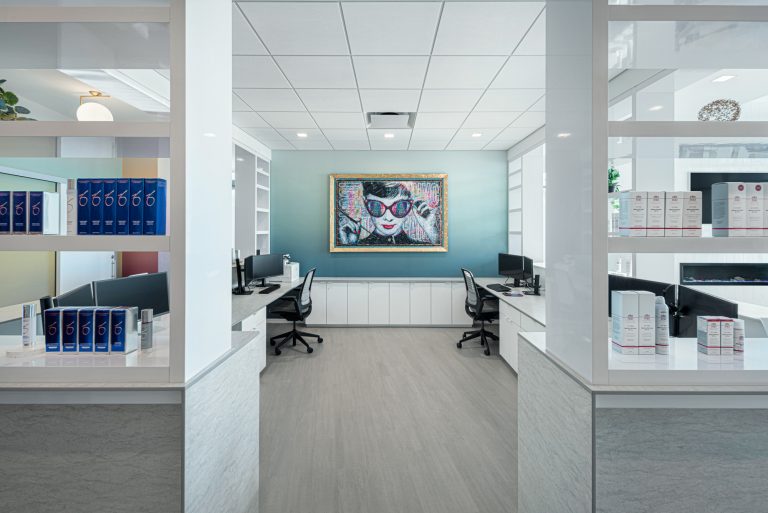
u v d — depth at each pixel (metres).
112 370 1.09
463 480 1.77
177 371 1.08
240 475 1.42
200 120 1.18
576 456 1.12
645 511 1.05
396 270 4.95
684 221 1.13
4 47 1.31
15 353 1.21
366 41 2.21
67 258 3.67
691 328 1.49
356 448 2.04
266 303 3.13
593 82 1.05
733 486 1.06
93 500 1.09
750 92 2.58
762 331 1.80
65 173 3.54
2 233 1.15
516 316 3.09
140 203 1.14
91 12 1.09
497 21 2.02
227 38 1.39
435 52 2.34
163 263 4.11
